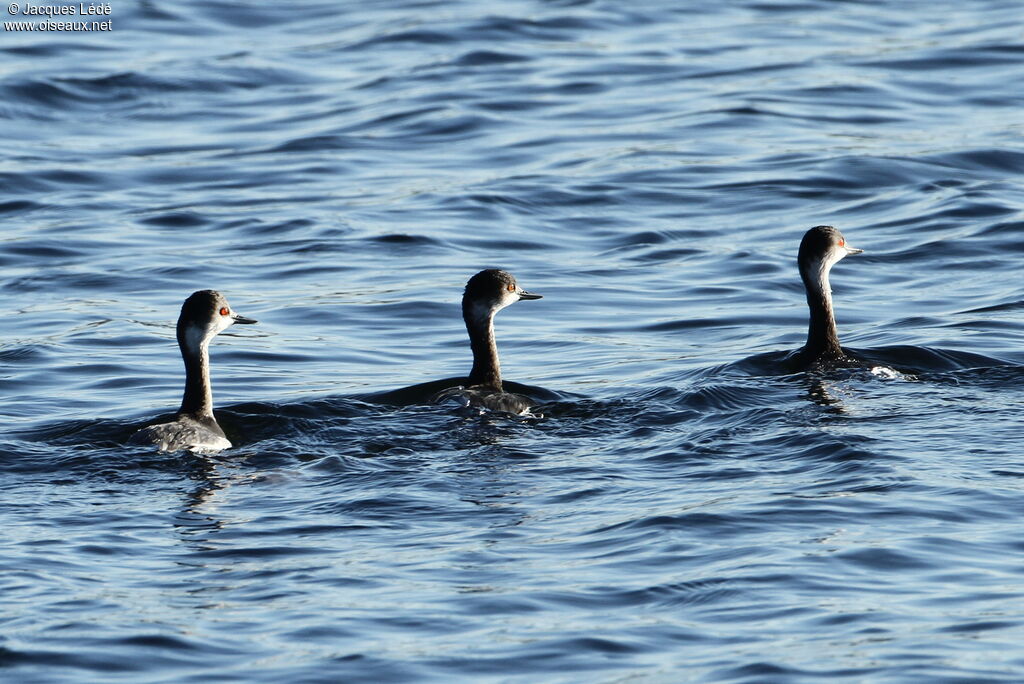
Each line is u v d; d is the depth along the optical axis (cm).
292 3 3988
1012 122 2975
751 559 1147
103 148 2966
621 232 2483
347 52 3538
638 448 1449
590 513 1265
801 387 1642
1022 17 3731
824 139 2900
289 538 1221
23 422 1605
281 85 3328
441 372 1831
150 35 3675
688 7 3881
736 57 3444
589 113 3086
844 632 1023
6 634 1037
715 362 1803
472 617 1062
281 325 2042
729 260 2320
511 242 2434
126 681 977
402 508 1288
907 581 1103
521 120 3059
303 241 2434
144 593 1110
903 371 1723
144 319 2067
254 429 1539
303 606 1084
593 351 1911
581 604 1080
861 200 2592
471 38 3588
